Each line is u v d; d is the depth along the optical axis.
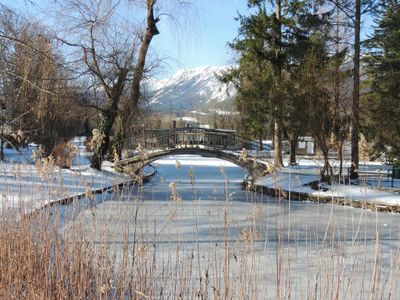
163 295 4.82
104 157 20.59
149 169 26.91
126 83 21.16
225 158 22.30
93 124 30.84
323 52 19.62
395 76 19.47
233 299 4.67
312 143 35.16
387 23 19.44
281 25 23.33
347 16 19.61
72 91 18.98
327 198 14.64
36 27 14.20
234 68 25.02
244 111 24.25
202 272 6.05
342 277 5.27
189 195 16.17
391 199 13.60
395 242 8.91
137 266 4.82
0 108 15.09
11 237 5.45
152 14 21.05
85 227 6.14
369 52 21.86
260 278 6.04
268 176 19.47
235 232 9.01
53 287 4.79
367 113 18.70
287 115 18.78
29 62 11.64
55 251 5.19
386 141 18.67
